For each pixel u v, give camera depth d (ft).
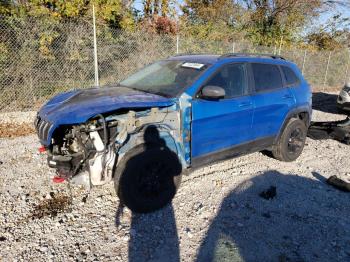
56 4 29.63
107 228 10.49
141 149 10.97
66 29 27.96
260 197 12.90
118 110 10.86
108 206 11.80
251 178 14.70
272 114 15.16
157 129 11.26
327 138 21.24
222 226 10.79
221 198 12.65
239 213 11.64
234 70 13.74
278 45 58.08
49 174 14.23
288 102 15.92
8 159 15.85
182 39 35.01
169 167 11.60
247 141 14.42
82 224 10.66
